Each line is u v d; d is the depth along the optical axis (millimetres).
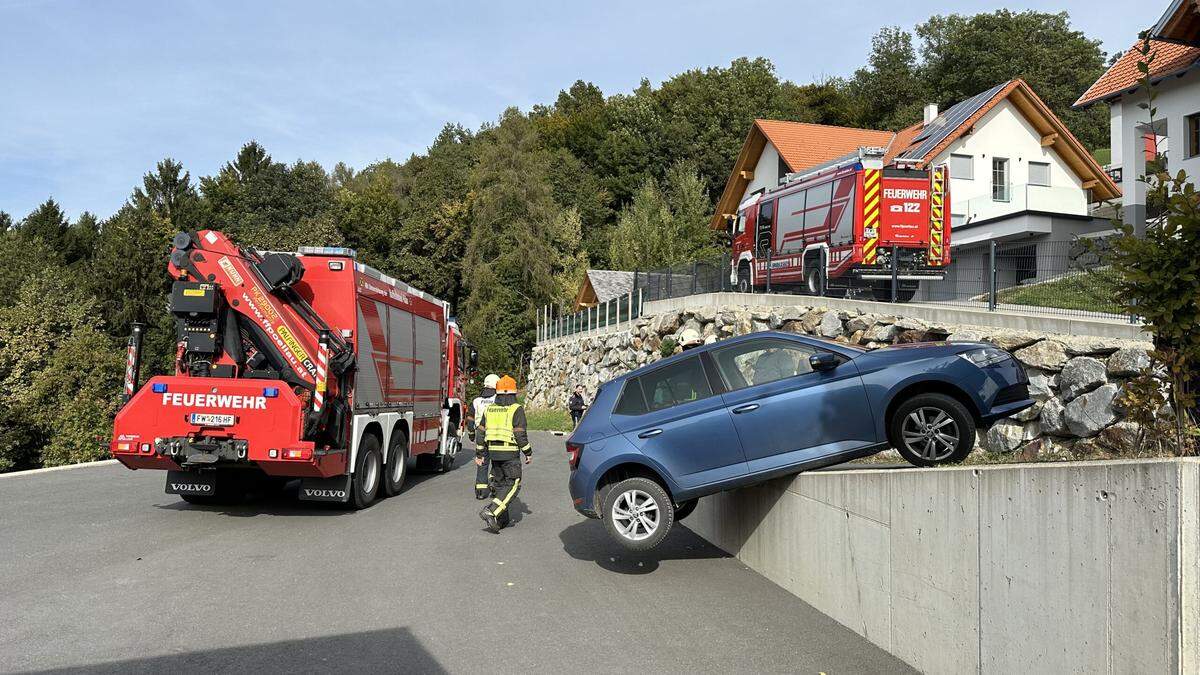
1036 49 59094
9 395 27547
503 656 5207
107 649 5211
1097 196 33062
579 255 55062
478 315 50406
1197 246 4316
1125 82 23078
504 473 9727
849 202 18672
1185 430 4480
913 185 18562
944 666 4672
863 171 18391
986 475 4316
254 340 10133
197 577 7180
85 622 5785
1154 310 4465
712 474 7258
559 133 73062
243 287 10086
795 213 21125
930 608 4824
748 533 7918
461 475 15914
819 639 5602
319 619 5969
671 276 26703
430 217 62406
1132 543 3342
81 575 7160
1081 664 3609
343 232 65250
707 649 5371
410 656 5191
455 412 17047
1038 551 3900
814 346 7551
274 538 9047
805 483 6645
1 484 13594
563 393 37562
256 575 7297
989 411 7145
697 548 8805
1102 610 3494
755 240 23391
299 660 5074
